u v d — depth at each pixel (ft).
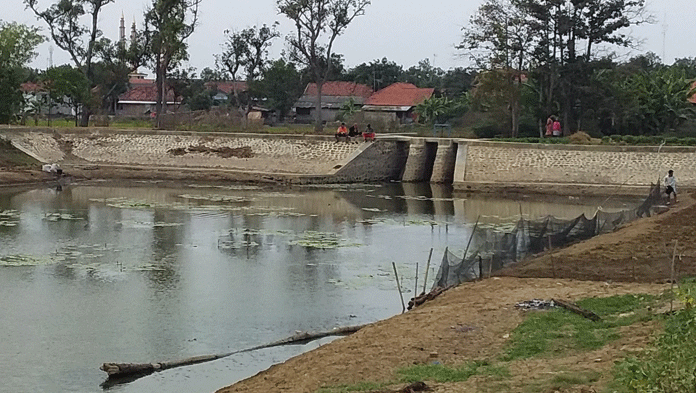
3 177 198.59
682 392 39.83
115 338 77.87
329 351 63.93
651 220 122.72
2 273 103.04
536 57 244.42
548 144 211.20
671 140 212.64
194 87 368.27
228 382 66.33
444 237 134.00
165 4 269.23
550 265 91.81
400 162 233.96
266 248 122.62
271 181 216.33
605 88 247.91
